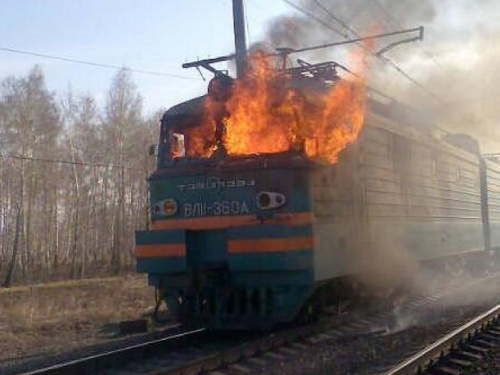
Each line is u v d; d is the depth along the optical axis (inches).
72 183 1947.6
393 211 502.0
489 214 850.1
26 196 1808.6
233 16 595.2
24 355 431.2
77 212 1836.9
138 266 416.5
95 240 2054.6
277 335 384.2
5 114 1788.9
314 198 389.4
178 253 403.9
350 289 475.2
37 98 1840.6
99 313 646.5
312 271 378.9
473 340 398.9
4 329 548.7
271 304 390.9
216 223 405.4
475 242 772.0
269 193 389.7
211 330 443.5
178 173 422.3
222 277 398.6
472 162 783.1
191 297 413.7
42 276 1774.1
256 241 383.9
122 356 351.9
